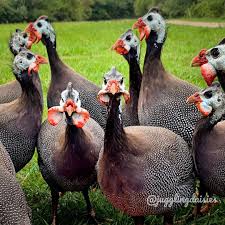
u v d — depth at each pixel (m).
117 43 1.47
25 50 1.43
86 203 1.39
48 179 1.31
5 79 2.90
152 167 1.10
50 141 1.28
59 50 4.34
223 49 1.25
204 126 1.18
